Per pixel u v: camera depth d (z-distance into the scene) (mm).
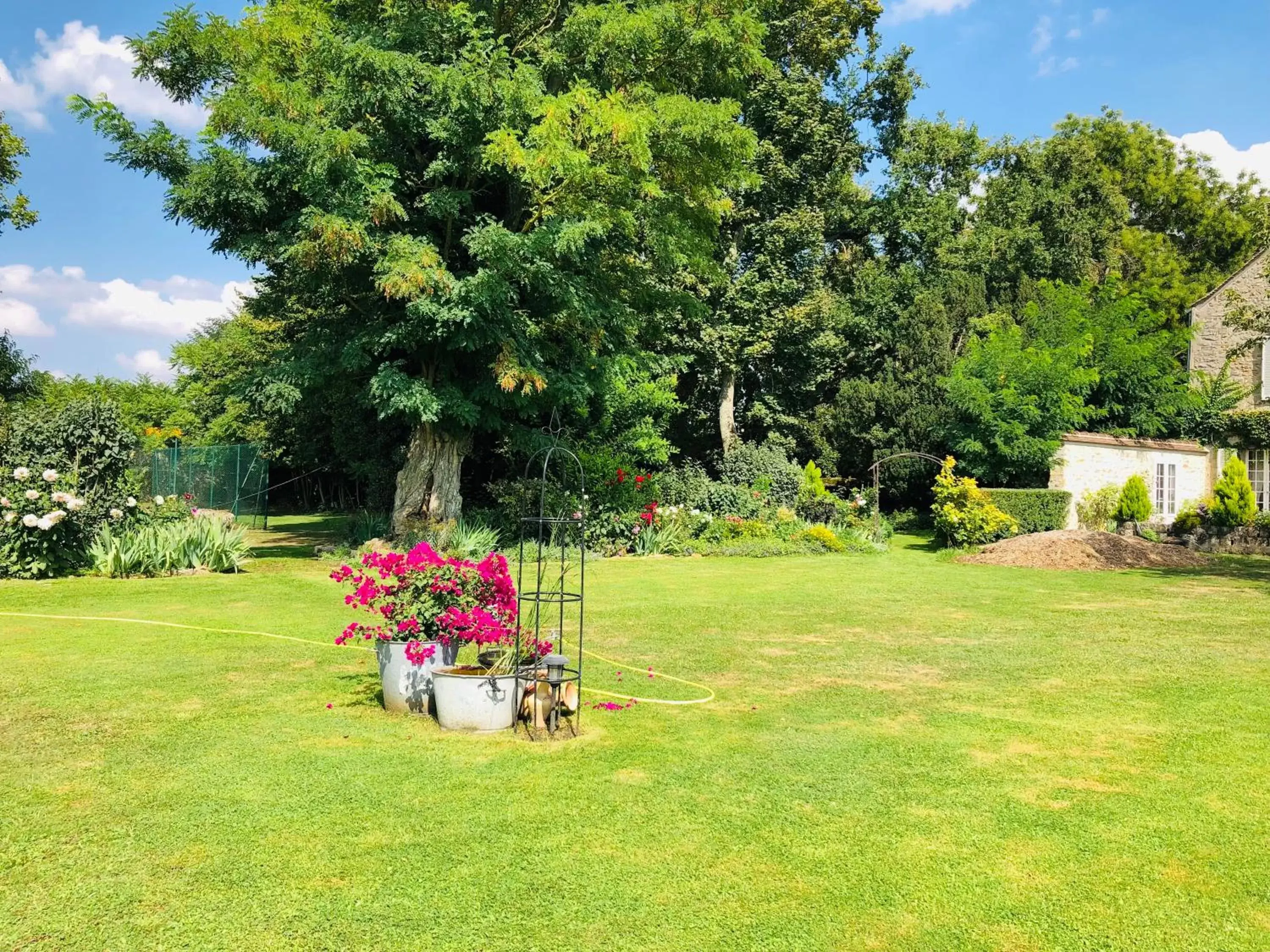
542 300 15141
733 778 4328
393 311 14570
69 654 6961
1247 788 4234
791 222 23391
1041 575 13211
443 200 13375
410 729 5109
